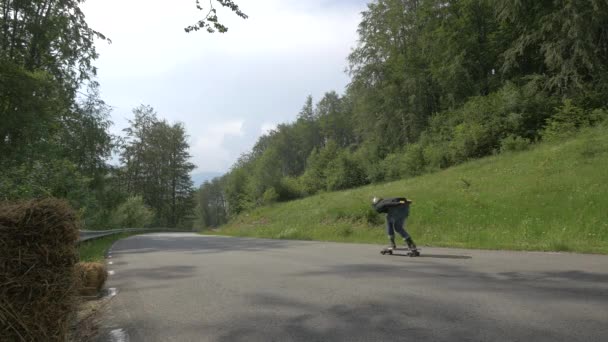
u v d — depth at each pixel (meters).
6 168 16.16
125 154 65.94
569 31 28.06
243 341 3.63
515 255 8.45
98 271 5.75
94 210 28.03
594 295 4.67
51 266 3.15
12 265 2.98
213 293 5.73
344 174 45.69
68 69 24.08
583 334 3.40
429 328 3.73
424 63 44.44
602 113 25.61
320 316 4.30
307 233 20.30
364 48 46.78
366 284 5.86
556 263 7.12
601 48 30.06
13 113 17.11
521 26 34.41
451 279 5.95
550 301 4.45
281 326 4.02
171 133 70.62
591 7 27.55
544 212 13.71
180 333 3.97
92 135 26.12
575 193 14.63
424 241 13.02
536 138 27.33
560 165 19.23
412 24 45.56
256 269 7.80
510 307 4.28
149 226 56.62
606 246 9.60
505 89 31.09
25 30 21.47
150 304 5.24
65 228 3.21
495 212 15.09
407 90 44.09
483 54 39.31
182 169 71.69
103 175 29.20
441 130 36.44
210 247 14.06
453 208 16.89
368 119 47.94
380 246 11.79
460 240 12.90
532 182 17.62
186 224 77.69
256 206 53.69
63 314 3.25
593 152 19.78
